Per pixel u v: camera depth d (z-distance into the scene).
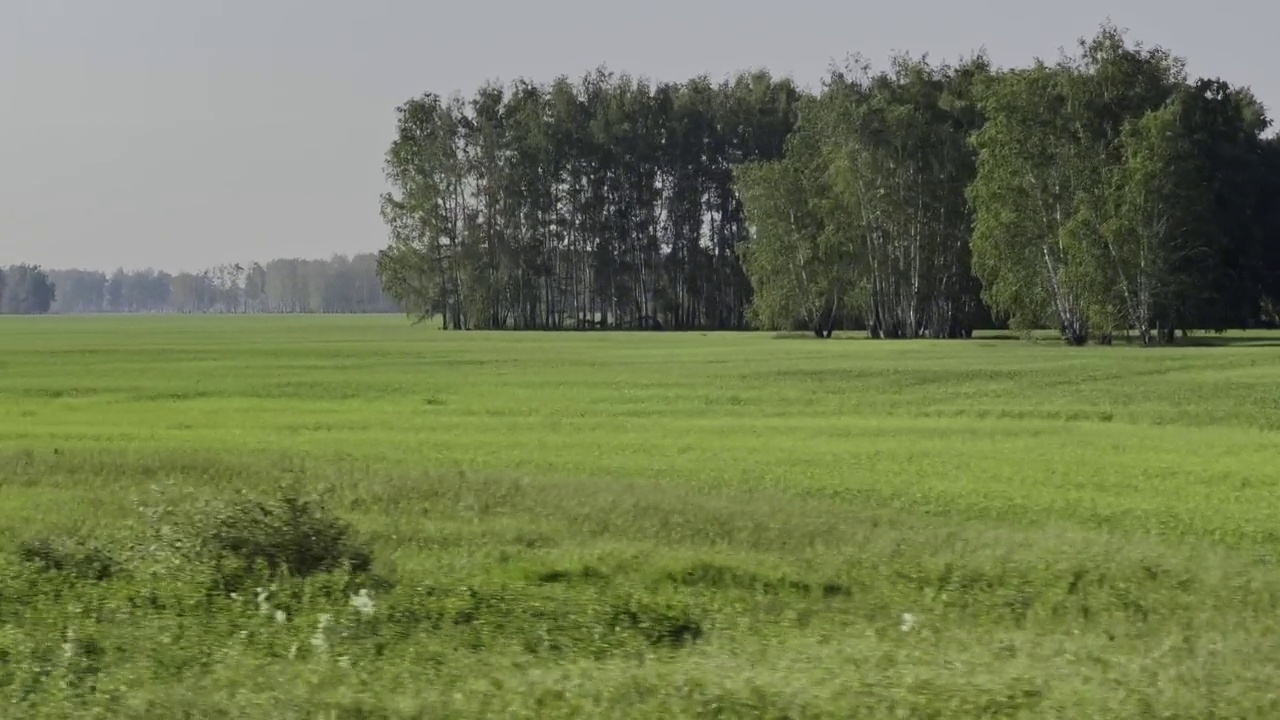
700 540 35.03
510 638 24.62
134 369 116.56
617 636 24.89
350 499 40.91
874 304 182.75
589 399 84.94
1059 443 59.72
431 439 61.12
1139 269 145.12
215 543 29.41
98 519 36.16
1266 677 21.66
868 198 178.38
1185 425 68.88
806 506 40.22
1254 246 167.25
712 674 21.69
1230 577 30.45
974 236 155.75
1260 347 141.88
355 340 184.88
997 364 114.00
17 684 21.34
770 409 78.06
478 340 183.25
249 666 22.38
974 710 19.78
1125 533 36.66
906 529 36.53
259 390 92.56
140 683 21.59
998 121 151.62
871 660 22.80
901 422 69.94
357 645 23.73
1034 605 28.19
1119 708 19.84
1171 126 143.75
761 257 183.00
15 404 81.12
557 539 34.78
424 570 29.86
